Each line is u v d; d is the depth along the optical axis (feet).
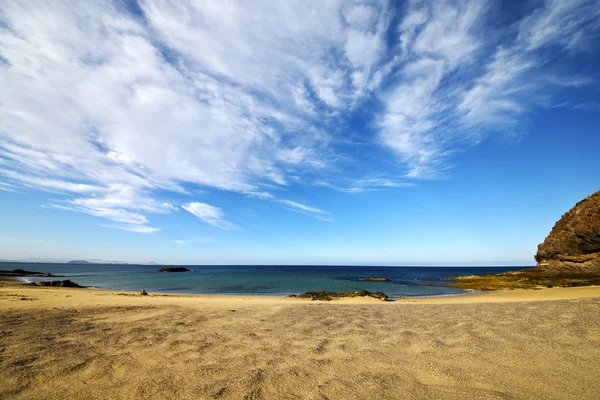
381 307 34.78
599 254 106.32
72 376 13.00
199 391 11.40
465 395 10.71
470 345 16.56
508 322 21.91
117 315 28.71
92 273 284.41
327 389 11.43
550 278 107.65
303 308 33.94
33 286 93.20
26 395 11.24
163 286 133.49
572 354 14.49
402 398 10.60
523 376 12.25
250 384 11.93
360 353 15.76
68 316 27.99
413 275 265.95
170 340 18.71
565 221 126.82
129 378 12.76
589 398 10.24
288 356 15.44
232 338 19.17
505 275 136.98
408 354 15.46
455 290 103.65
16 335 20.16
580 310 25.32
